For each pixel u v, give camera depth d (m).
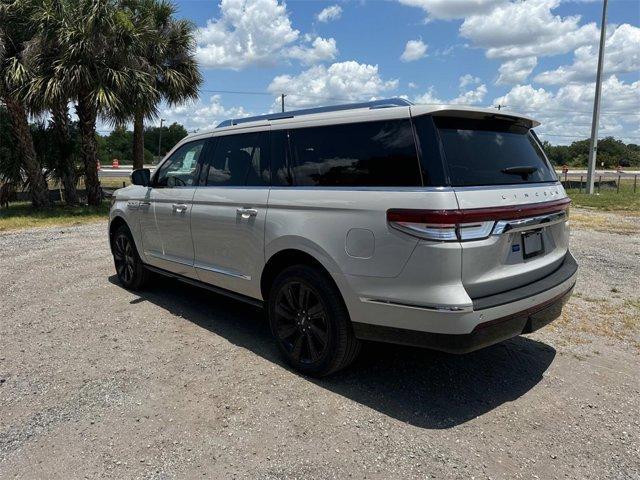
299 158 3.70
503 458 2.74
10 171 15.95
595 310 5.19
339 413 3.18
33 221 12.91
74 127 16.95
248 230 3.98
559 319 4.92
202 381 3.60
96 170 16.36
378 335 3.20
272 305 3.86
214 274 4.46
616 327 4.71
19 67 13.11
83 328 4.67
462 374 3.75
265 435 2.94
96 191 16.44
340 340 3.40
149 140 67.25
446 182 2.89
